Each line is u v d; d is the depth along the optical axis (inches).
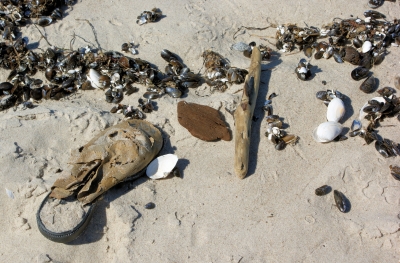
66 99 54.1
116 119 51.7
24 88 53.9
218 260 45.0
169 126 51.7
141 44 58.1
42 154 49.5
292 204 47.6
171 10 60.7
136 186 48.1
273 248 45.6
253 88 51.9
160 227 46.3
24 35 58.6
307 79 54.9
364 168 49.4
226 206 47.4
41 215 45.3
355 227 46.3
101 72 55.0
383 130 51.9
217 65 55.4
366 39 57.7
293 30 58.6
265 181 48.7
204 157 50.0
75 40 58.1
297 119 52.3
